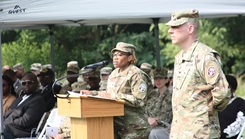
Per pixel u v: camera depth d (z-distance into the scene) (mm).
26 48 26641
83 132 8562
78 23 16062
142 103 9133
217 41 30812
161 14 11102
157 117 12586
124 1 10836
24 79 12336
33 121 12070
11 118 12164
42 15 10602
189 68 7805
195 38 7930
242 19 30672
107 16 10797
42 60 26750
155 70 12766
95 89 13930
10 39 28172
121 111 8758
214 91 7617
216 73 7629
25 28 16500
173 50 30406
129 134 9258
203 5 10938
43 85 13664
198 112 7719
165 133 10695
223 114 10594
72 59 28547
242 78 31250
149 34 30344
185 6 10922
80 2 10703
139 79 9164
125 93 9203
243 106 10578
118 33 31109
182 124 7820
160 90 12773
